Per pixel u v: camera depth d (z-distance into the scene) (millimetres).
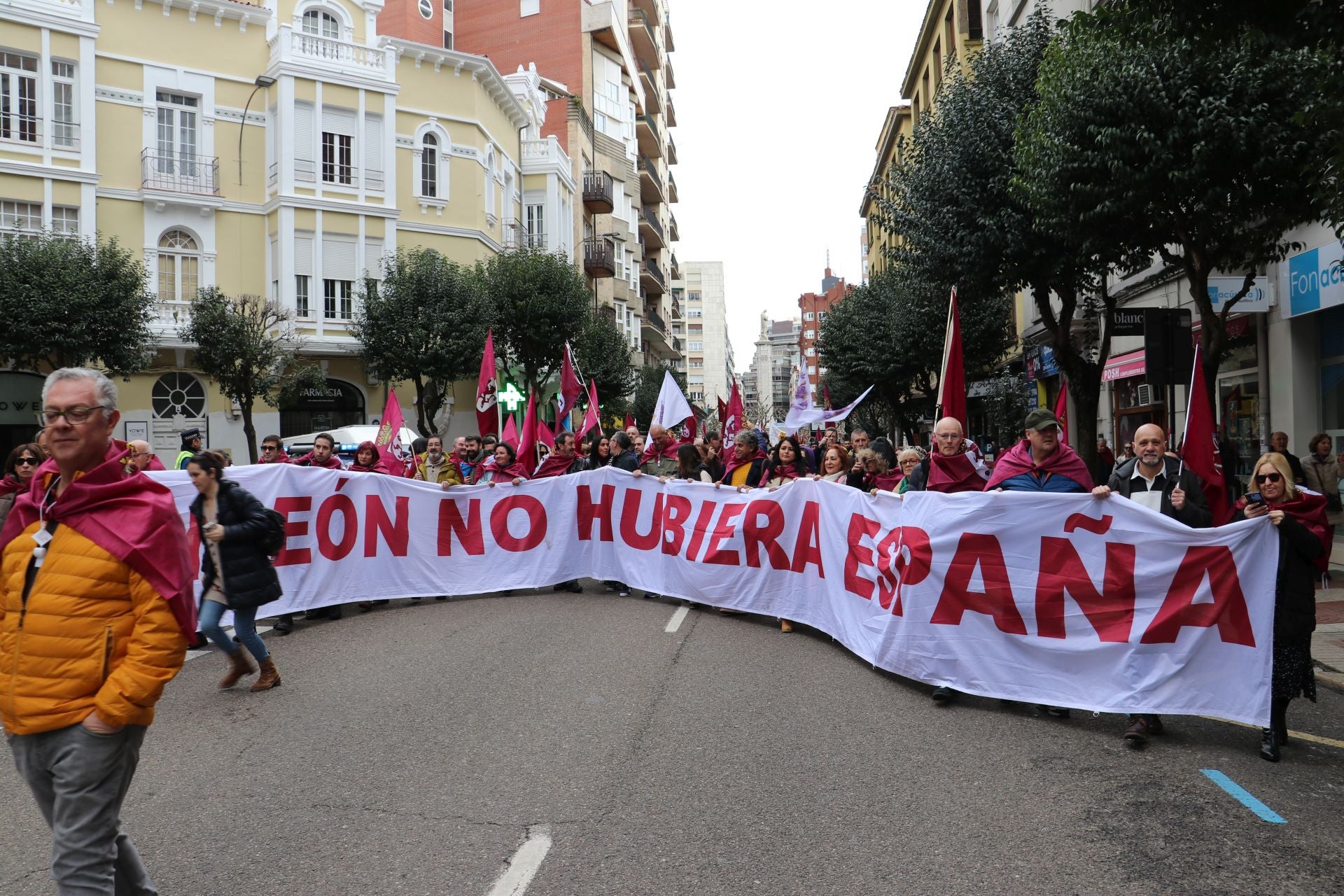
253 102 28156
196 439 10594
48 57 24188
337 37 29578
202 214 27000
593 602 10453
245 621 6609
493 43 47656
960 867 3766
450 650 7836
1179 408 18500
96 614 2900
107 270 21656
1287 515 5355
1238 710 5387
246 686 6809
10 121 23766
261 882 3623
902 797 4562
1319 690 6809
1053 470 6527
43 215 24094
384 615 9812
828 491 8555
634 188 52406
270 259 28125
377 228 29516
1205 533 5637
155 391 26062
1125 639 5805
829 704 6277
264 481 9219
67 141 24703
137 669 2865
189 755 5223
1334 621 8883
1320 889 3576
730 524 9766
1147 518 5863
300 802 4469
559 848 3936
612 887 3576
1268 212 10438
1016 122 13672
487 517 11000
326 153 28688
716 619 9516
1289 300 13742
